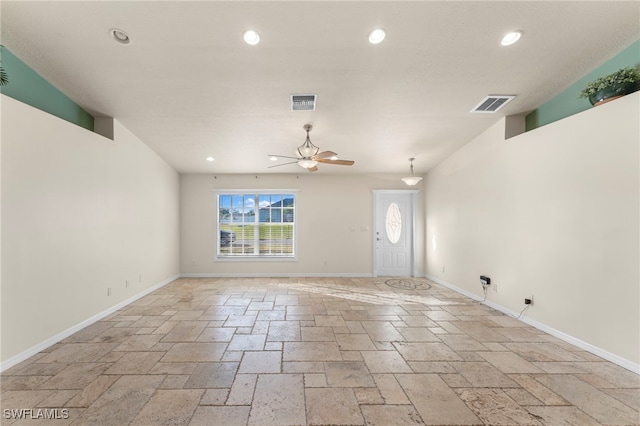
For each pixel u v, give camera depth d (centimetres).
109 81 313
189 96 341
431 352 270
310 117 391
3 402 193
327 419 178
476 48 263
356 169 626
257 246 660
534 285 335
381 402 195
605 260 256
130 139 435
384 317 370
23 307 257
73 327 315
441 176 573
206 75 302
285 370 237
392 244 668
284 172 644
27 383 216
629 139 238
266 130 429
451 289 528
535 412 184
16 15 229
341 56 274
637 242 233
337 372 234
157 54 271
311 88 324
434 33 246
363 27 239
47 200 286
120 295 408
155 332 318
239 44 258
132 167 441
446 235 550
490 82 314
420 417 180
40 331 274
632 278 236
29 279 264
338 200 661
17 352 251
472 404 192
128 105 361
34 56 275
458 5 219
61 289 300
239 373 231
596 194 264
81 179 333
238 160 560
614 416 180
